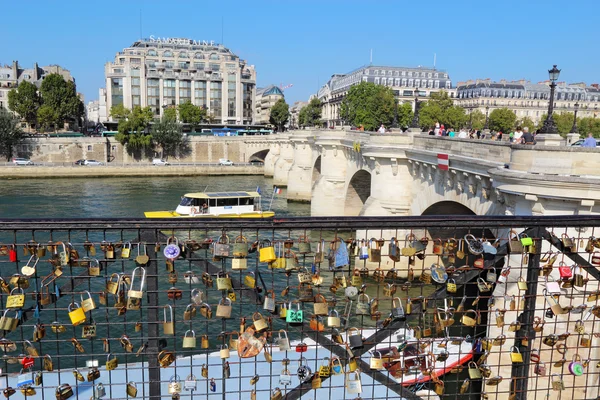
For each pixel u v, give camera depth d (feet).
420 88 532.73
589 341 22.79
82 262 18.65
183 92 517.14
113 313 74.54
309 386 20.59
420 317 21.25
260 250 19.48
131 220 17.11
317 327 20.47
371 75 526.57
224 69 527.40
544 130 59.93
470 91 510.99
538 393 54.49
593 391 53.01
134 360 61.36
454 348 59.36
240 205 178.81
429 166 102.58
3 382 41.57
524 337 21.35
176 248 18.39
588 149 54.70
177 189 265.95
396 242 20.86
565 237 21.53
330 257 20.83
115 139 349.20
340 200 180.65
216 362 46.37
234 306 70.03
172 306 19.31
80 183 282.97
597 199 52.47
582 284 21.56
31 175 298.35
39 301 18.47
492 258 20.67
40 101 408.67
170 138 353.72
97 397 19.97
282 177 288.71
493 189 72.23
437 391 22.13
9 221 16.63
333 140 177.88
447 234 92.68
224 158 373.40
